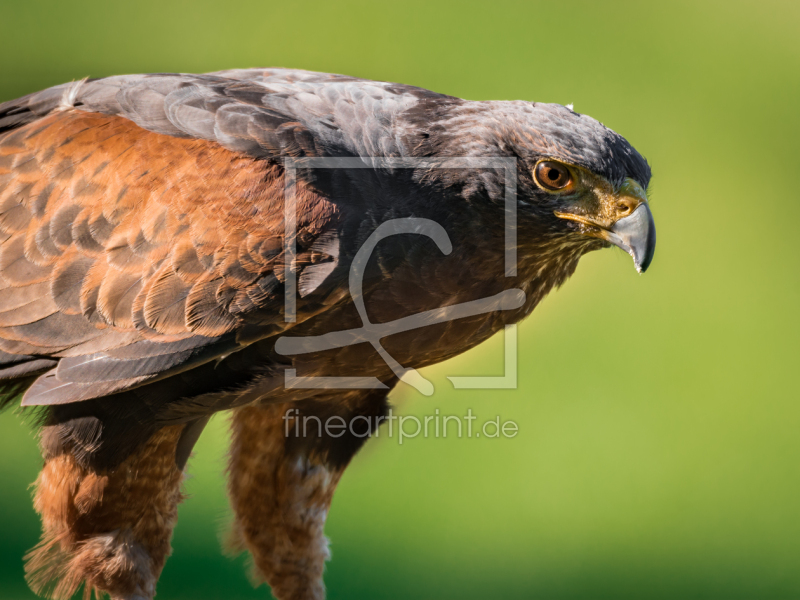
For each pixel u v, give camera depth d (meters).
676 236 26.55
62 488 9.11
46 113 9.74
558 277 9.63
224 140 8.78
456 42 32.22
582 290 23.91
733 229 26.70
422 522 16.78
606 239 8.95
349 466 10.97
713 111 30.33
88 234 8.85
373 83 9.77
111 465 9.06
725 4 35.66
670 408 20.38
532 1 34.84
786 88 31.61
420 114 9.09
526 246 9.19
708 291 24.31
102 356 8.71
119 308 8.69
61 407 8.95
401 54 31.42
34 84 28.27
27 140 9.34
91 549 9.23
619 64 32.16
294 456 10.57
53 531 9.29
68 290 8.86
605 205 8.84
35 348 8.88
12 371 8.98
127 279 8.71
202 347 8.61
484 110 9.05
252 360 9.10
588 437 19.42
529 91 30.23
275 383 9.28
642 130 29.41
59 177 9.06
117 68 29.69
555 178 8.83
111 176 8.89
